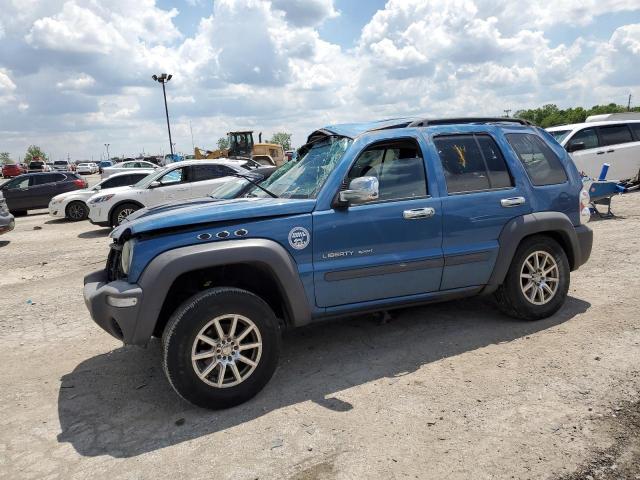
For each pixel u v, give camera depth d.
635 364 3.63
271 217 3.64
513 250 4.34
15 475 2.90
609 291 5.30
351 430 3.09
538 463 2.65
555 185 4.62
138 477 2.79
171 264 3.30
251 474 2.74
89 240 11.84
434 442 2.90
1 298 6.90
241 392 3.46
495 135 4.50
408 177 4.11
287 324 3.92
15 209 18.48
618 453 2.69
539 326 4.50
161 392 3.84
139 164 27.86
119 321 3.31
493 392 3.41
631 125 12.74
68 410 3.65
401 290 4.06
